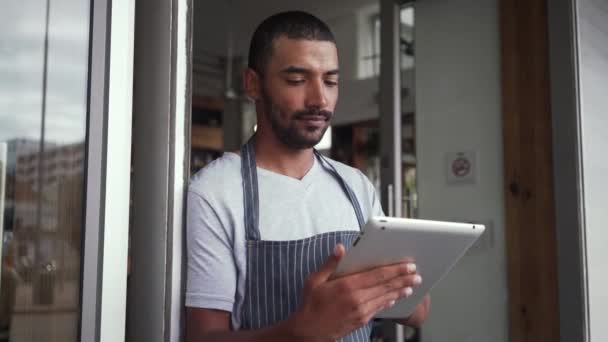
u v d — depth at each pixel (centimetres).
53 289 94
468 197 240
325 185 122
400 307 117
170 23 104
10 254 92
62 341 94
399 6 253
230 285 103
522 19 226
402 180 250
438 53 252
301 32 109
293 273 107
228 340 94
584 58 215
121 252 98
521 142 224
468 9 244
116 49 99
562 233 208
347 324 88
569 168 207
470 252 238
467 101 242
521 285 221
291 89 108
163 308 100
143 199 104
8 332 91
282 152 116
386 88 250
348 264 91
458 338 239
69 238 96
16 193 92
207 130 624
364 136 538
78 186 97
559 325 209
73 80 98
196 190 104
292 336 88
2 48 93
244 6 446
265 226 109
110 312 96
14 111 93
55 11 97
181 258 103
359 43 507
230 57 576
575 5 212
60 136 96
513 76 227
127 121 100
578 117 208
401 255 94
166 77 104
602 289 212
